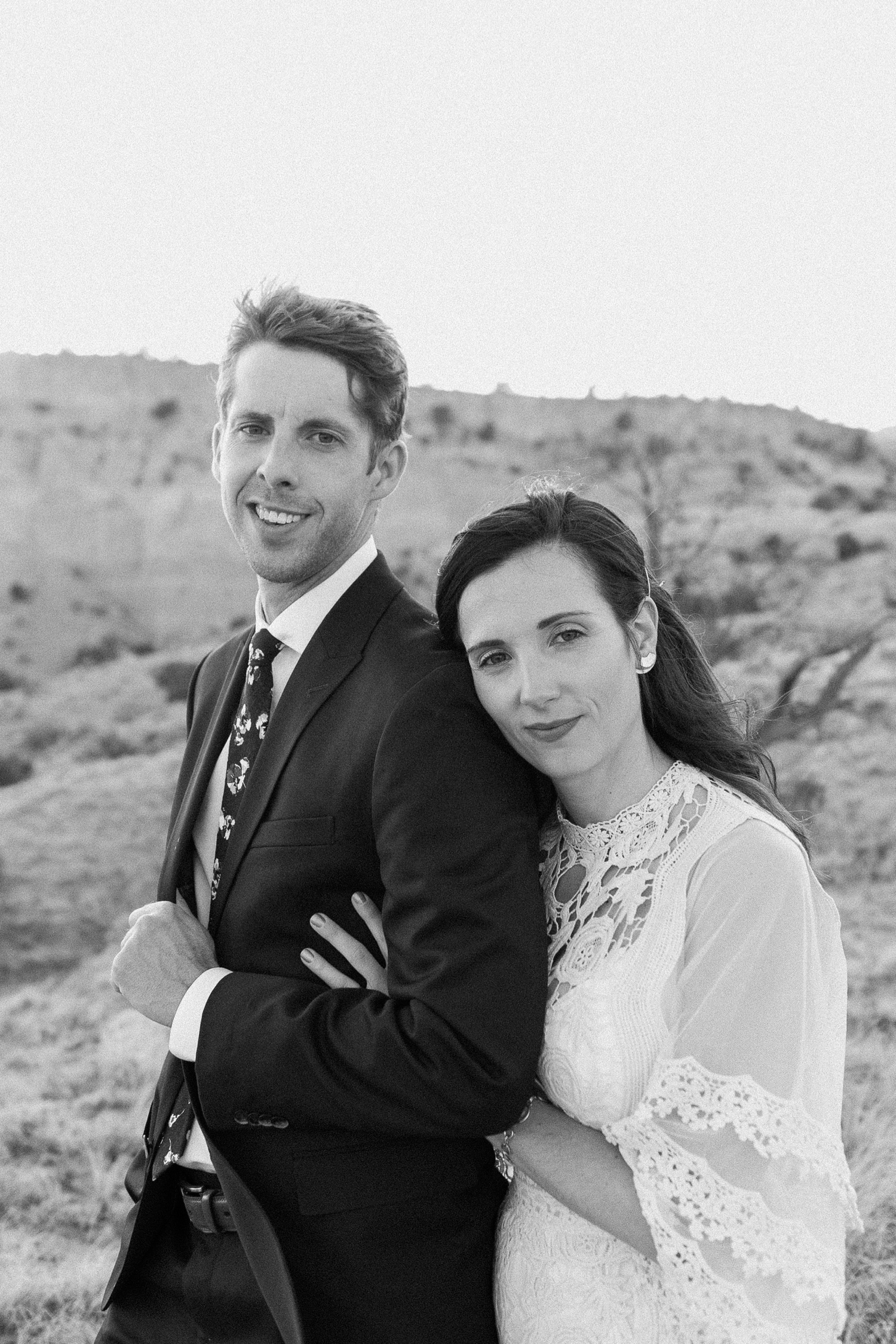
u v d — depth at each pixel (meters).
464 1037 1.99
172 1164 2.37
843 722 12.61
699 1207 1.83
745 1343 1.79
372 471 2.47
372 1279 2.13
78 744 15.92
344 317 2.42
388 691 2.23
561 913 2.20
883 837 10.06
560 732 2.07
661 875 2.06
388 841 2.12
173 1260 2.42
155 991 2.23
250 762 2.42
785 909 1.95
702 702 2.26
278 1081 2.06
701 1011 1.92
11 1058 7.75
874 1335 3.87
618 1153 1.99
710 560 18.22
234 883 2.31
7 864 12.02
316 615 2.43
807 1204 1.86
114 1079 7.31
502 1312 2.15
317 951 2.23
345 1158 2.16
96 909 11.24
